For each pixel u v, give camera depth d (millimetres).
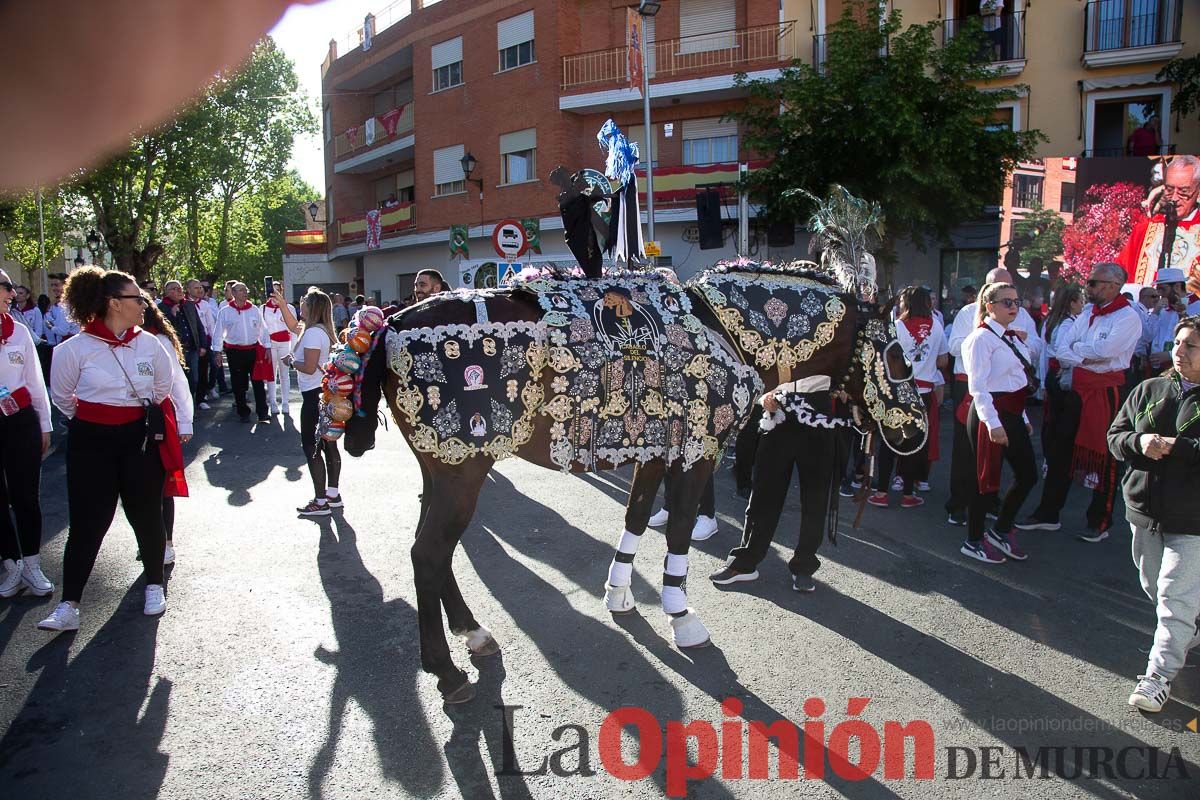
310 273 30312
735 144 19594
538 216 20859
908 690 3691
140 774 3049
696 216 18531
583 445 3596
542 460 3641
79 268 4215
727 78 18359
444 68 22969
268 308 11055
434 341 3463
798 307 4246
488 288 3809
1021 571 5234
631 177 4320
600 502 6875
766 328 4148
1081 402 5832
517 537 5887
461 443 3416
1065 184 12266
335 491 6492
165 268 41125
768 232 16172
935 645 4148
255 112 23734
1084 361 5773
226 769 3082
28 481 4645
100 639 4148
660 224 19359
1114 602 4723
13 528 4727
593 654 4039
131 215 23234
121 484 4324
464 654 4047
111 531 5938
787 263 4602
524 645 4137
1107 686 3744
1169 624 3516
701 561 5414
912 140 13445
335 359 3496
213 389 14500
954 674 3844
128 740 3268
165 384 4391
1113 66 15883
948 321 16594
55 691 3637
